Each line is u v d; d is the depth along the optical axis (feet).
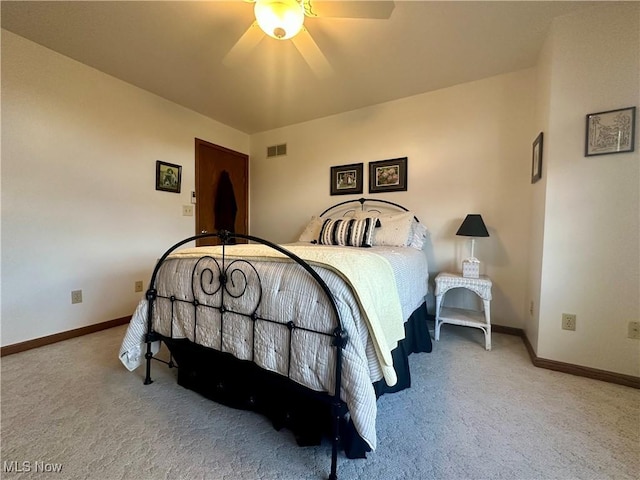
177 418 4.57
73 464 3.65
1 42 6.57
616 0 5.58
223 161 12.39
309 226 10.53
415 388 5.50
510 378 5.90
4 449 3.87
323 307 3.79
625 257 5.68
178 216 10.57
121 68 8.16
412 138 9.79
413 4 5.68
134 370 6.08
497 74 8.41
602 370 5.87
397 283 5.27
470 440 4.14
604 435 4.24
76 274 7.97
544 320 6.39
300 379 3.87
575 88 6.00
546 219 6.33
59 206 7.61
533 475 3.55
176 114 10.42
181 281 5.25
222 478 3.48
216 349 4.76
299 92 9.52
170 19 6.19
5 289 6.77
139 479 3.45
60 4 5.76
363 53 7.34
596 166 5.87
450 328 9.04
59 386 5.45
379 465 3.70
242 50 6.73
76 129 7.88
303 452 3.92
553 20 6.14
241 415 4.67
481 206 8.79
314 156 11.92
